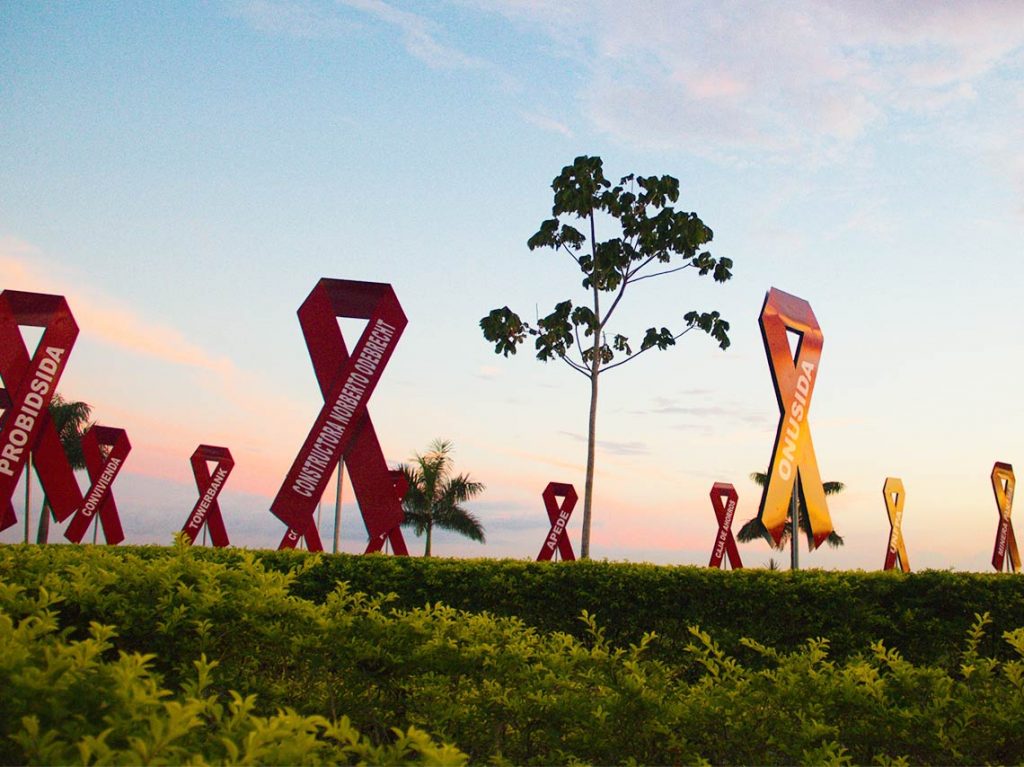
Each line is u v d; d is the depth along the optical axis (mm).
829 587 9750
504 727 4633
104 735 2273
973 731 4363
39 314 13266
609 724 4355
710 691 4758
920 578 9695
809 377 13242
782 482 12820
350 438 11922
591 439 21688
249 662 4887
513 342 22828
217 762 2490
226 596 5031
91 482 22453
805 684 4598
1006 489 29984
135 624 4637
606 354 22969
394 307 11961
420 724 4648
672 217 22406
